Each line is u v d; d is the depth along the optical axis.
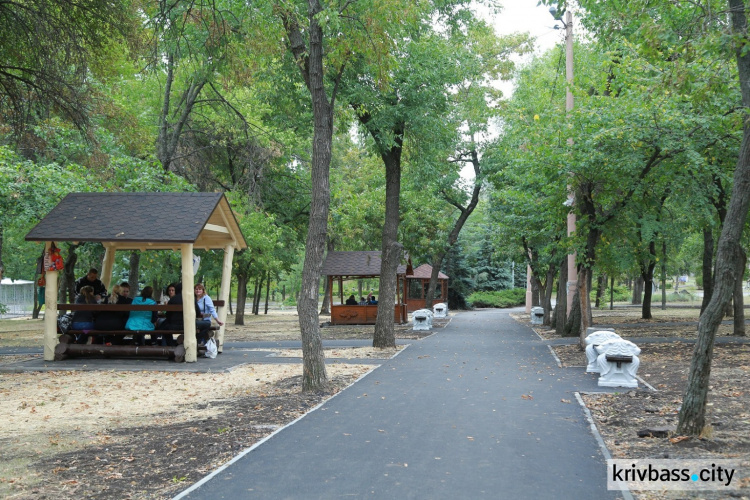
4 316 57.22
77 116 19.47
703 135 15.99
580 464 6.63
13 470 6.80
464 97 30.09
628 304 63.69
